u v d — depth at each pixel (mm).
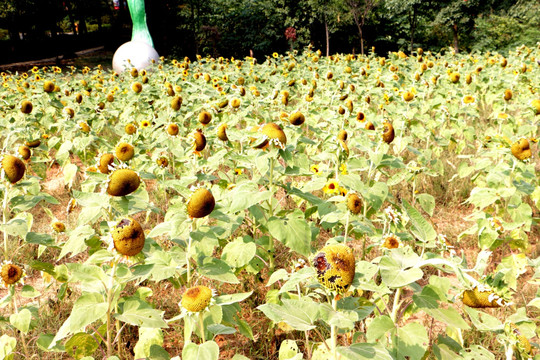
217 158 4418
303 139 4184
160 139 5602
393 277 2029
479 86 11219
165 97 9094
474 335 3277
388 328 2211
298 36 39594
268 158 3203
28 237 3201
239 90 8242
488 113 10508
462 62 15266
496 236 3652
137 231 2330
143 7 28000
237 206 2785
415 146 7211
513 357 3049
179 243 3092
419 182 6176
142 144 6035
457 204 5977
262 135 3053
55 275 3199
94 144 6363
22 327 2930
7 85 12328
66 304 3861
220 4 41844
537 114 6371
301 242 2906
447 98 8984
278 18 39906
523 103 8062
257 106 7754
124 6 55594
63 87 11039
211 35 40594
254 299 3799
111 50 55312
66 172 4500
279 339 3475
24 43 50844
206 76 10227
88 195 2764
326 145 4430
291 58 18391
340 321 1996
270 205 3543
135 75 12680
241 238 3359
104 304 2303
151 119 7867
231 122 6031
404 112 6375
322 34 41969
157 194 5773
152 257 2746
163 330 3588
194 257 2934
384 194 3342
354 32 42750
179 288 3322
